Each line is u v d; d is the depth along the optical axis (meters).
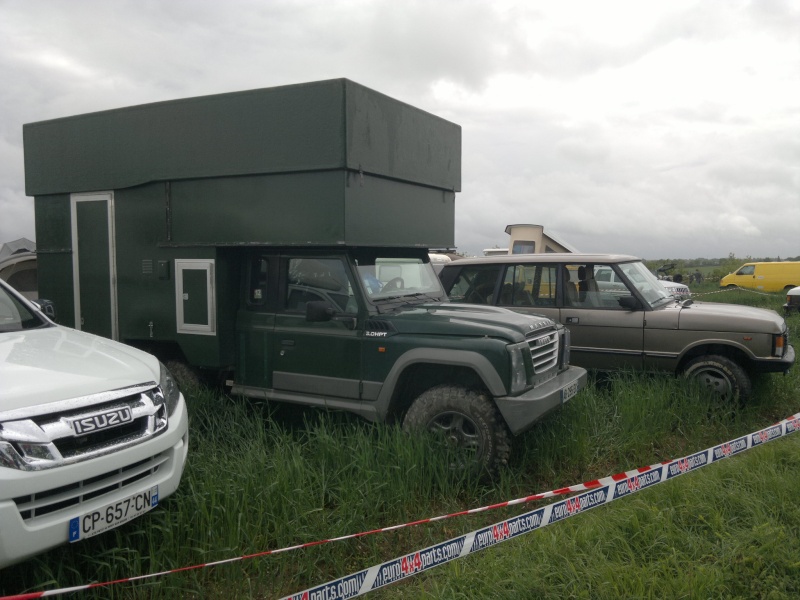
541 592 3.28
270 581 3.62
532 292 7.96
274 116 5.55
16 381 3.23
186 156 6.05
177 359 6.68
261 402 5.97
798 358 8.98
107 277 6.70
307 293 5.85
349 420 5.55
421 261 6.77
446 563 3.63
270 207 5.66
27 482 2.98
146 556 3.66
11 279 11.47
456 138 6.96
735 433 6.34
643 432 5.90
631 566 3.46
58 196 6.97
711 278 38.09
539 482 5.15
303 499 4.12
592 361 7.52
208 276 6.04
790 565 3.44
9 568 3.47
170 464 3.79
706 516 4.08
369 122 5.51
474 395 5.01
